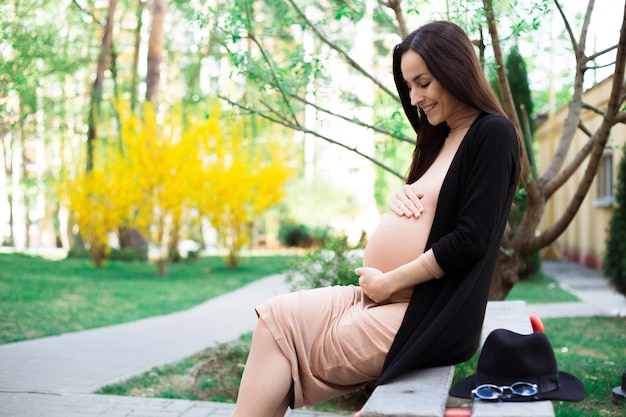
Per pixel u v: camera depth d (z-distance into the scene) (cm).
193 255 2248
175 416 494
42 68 1127
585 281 1544
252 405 248
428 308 251
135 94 2461
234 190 1834
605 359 705
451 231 255
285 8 591
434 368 250
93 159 1972
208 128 1738
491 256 253
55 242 3475
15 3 959
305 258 595
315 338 255
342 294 266
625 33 441
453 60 256
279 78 581
